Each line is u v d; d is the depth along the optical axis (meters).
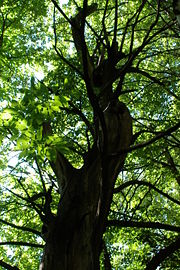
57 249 5.47
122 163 6.71
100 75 7.37
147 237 9.14
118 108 6.77
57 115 9.99
